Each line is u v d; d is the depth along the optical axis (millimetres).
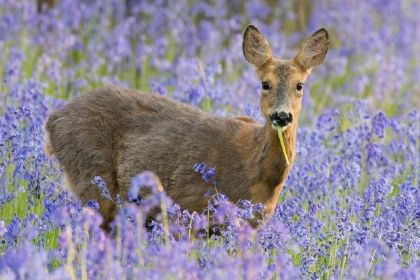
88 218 9695
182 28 22750
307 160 15344
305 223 12195
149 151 13336
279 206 12773
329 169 15180
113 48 20594
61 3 22109
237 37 20969
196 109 13797
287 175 12805
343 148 15680
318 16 25719
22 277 8828
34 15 20688
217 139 13102
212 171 12438
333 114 16266
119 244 9859
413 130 16391
